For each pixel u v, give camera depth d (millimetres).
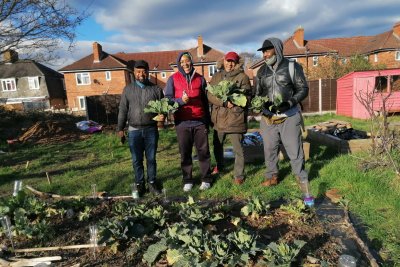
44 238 3154
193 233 2701
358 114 14500
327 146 6922
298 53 33344
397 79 14102
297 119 3951
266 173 4457
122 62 36281
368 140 6184
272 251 2461
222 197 4215
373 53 32875
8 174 6617
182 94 4332
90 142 10594
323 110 18078
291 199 3953
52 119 16500
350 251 2705
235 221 3172
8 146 10898
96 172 6180
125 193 4680
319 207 3684
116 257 2770
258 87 4246
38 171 6852
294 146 3959
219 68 5316
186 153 4500
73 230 3379
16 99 38406
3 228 3213
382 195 3746
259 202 3502
